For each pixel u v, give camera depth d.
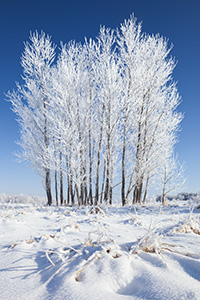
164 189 13.23
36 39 13.85
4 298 1.23
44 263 1.71
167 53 12.13
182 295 1.11
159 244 1.77
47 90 12.98
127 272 1.40
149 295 1.15
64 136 11.48
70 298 1.14
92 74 13.09
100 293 1.18
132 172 11.57
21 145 13.25
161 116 11.95
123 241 2.28
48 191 13.56
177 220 3.94
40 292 1.27
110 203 11.39
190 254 1.69
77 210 6.73
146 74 11.85
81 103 12.60
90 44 13.18
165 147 11.88
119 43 12.04
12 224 3.71
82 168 11.96
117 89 11.53
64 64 12.59
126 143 11.48
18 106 13.28
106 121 11.91
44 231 3.08
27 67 13.42
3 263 1.76
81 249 1.80
